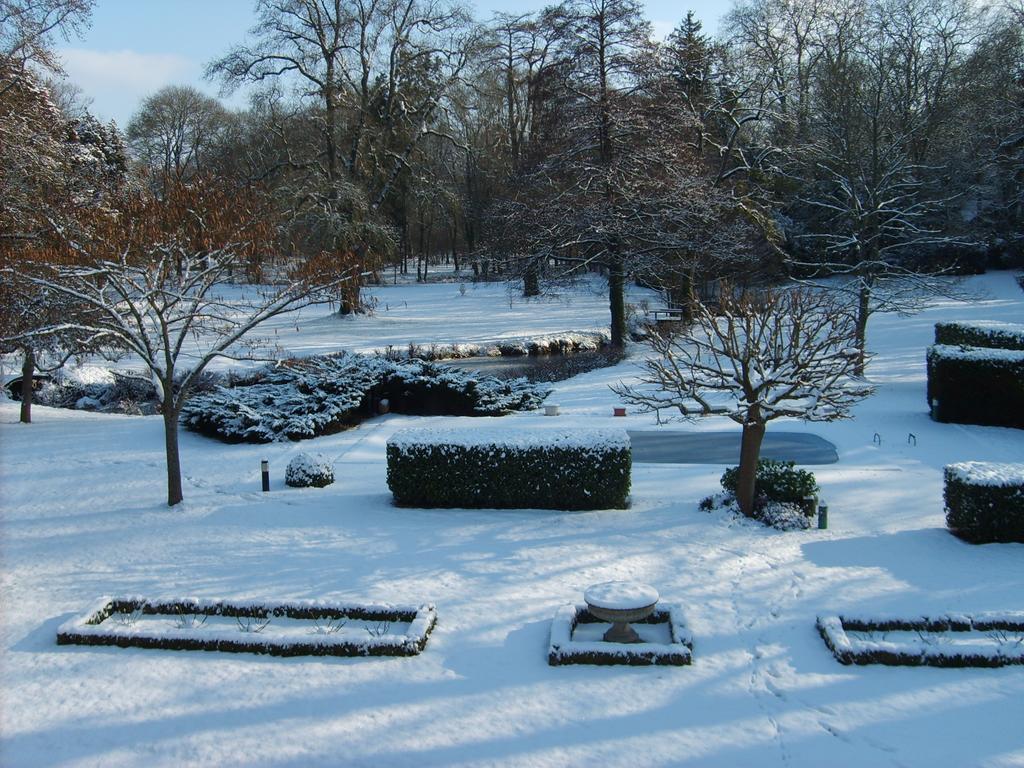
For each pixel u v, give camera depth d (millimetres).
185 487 14109
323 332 36594
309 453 14508
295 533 11430
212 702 7164
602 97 28859
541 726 6719
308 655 7941
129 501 13250
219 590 9492
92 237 12273
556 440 12227
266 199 16297
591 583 9469
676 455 15945
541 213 29844
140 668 7754
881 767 6094
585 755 6340
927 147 34125
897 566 9719
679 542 10672
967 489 10344
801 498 11523
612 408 21234
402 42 39031
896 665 7484
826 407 15953
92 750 6516
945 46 34438
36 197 18500
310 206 33688
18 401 25016
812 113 36406
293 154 38594
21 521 12281
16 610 9070
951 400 18141
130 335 12367
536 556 10320
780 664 7578
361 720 6855
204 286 13000
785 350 12109
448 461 12375
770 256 36094
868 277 25766
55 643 8258
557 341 34500
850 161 27125
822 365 12273
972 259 43906
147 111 51938
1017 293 39562
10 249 14031
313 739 6609
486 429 12953
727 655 7785
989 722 6602
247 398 19453
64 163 21922
